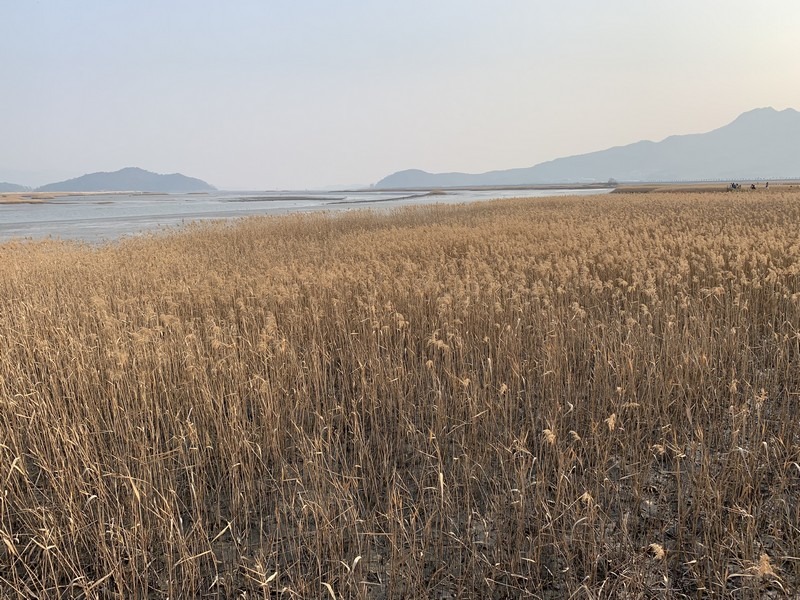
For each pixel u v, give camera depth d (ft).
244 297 32.86
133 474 17.60
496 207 134.72
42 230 139.44
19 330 27.66
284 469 17.90
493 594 13.57
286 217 108.17
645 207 107.14
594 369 22.30
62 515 15.66
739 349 24.18
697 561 13.33
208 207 291.17
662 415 19.60
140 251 60.90
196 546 14.69
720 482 15.12
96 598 13.05
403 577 13.70
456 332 24.82
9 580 14.35
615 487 16.40
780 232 47.75
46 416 19.34
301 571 14.10
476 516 16.15
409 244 54.90
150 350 23.50
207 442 18.86
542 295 30.42
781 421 18.37
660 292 31.22
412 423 21.01
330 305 31.48
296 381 22.54
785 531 14.38
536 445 19.03
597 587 13.34
